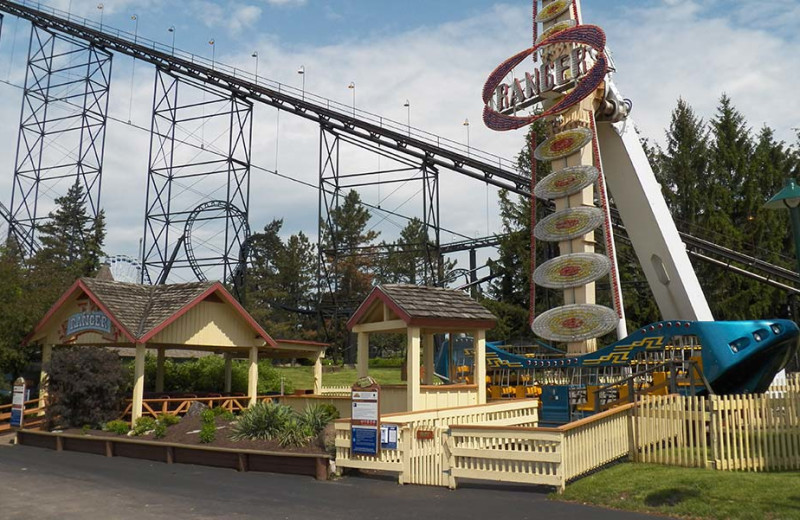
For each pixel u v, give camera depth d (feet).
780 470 44.75
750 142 203.41
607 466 46.32
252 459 54.34
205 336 80.07
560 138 87.61
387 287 66.03
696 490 38.22
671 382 60.75
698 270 177.99
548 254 156.56
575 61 85.35
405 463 47.37
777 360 67.62
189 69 171.32
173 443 59.77
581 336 80.23
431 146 154.30
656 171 202.28
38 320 91.20
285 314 302.66
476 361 69.00
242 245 177.17
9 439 76.43
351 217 298.56
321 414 61.77
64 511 38.99
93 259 186.19
